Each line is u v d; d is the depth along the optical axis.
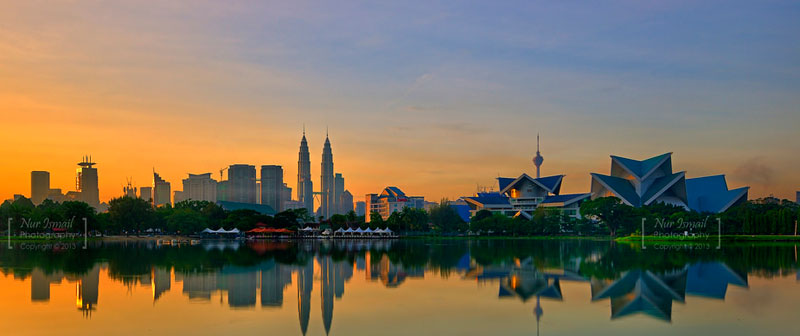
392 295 46.03
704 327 33.38
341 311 38.94
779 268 64.56
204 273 62.12
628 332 32.38
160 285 51.66
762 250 98.69
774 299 42.62
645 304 40.88
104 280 55.03
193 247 122.62
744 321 34.94
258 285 52.06
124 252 100.62
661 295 44.78
